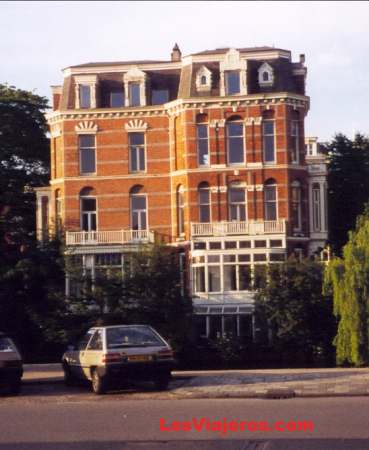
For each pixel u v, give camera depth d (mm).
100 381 23578
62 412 19875
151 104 53094
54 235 48750
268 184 50500
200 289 50219
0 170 59062
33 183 60562
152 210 52469
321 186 52719
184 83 52031
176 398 22438
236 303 49406
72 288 48406
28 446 15180
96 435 16188
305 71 52375
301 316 44031
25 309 46812
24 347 47375
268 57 51438
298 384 24047
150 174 52594
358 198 58906
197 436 15844
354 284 33312
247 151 50469
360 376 25891
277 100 50312
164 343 24219
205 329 49875
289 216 50219
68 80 53969
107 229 52594
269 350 45469
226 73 51156
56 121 53875
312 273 44781
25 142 59969
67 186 53000
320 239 52188
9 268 47031
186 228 51062
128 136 53031
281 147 50375
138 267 45000
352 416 17609
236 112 50688
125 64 53781
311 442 14828
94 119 53156
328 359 44062
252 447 14656
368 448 14148
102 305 44719
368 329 33031
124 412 19422
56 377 29000
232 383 25156
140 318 43938
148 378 23609
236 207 50781
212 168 50625
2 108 59781
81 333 44062
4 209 54438
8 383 24422
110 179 52812
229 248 49969
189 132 51031
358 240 34219
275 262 47375
